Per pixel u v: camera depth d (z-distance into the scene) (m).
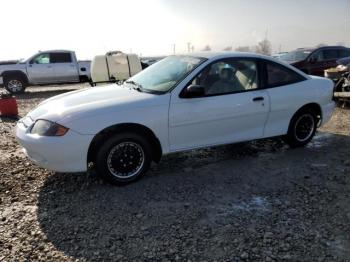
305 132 5.68
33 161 4.18
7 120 9.07
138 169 4.37
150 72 5.18
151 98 4.33
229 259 2.90
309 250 3.01
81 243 3.15
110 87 5.12
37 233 3.31
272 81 5.19
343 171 4.74
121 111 4.13
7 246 3.11
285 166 4.94
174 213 3.65
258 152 5.55
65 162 3.99
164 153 4.49
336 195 4.03
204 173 4.71
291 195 4.04
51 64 16.30
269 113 5.12
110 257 2.95
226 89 4.77
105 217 3.59
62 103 4.41
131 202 3.91
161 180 4.48
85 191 4.20
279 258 2.90
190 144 4.64
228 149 5.68
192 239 3.18
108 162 4.17
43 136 3.95
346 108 9.03
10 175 4.71
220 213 3.64
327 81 5.82
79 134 3.94
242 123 4.93
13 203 3.92
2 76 15.63
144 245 3.10
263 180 4.47
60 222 3.50
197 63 4.71
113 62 12.75
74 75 16.77
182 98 4.44
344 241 3.14
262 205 3.80
